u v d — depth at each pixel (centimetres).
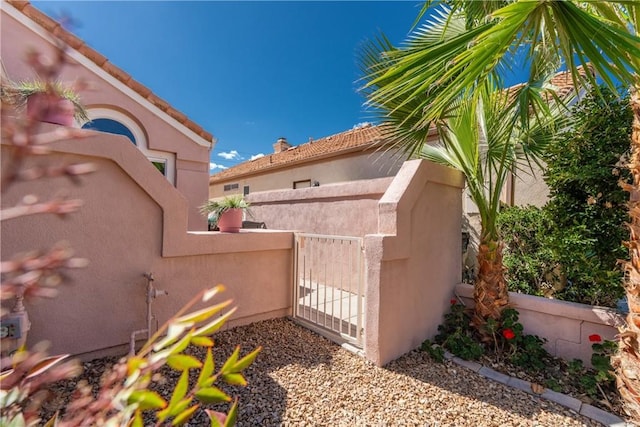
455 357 373
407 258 374
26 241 277
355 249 580
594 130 370
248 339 393
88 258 310
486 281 402
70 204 92
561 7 211
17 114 113
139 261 341
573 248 376
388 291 349
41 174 89
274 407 268
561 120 403
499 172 394
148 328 329
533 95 338
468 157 410
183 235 370
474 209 693
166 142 635
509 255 559
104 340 320
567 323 366
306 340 401
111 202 323
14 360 89
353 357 362
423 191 402
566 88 491
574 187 383
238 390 288
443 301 440
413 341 386
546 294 481
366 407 275
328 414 263
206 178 688
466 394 301
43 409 223
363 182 576
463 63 235
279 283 470
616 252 352
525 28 234
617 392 304
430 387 310
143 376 92
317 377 317
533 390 309
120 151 324
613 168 350
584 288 404
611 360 283
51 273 91
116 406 90
